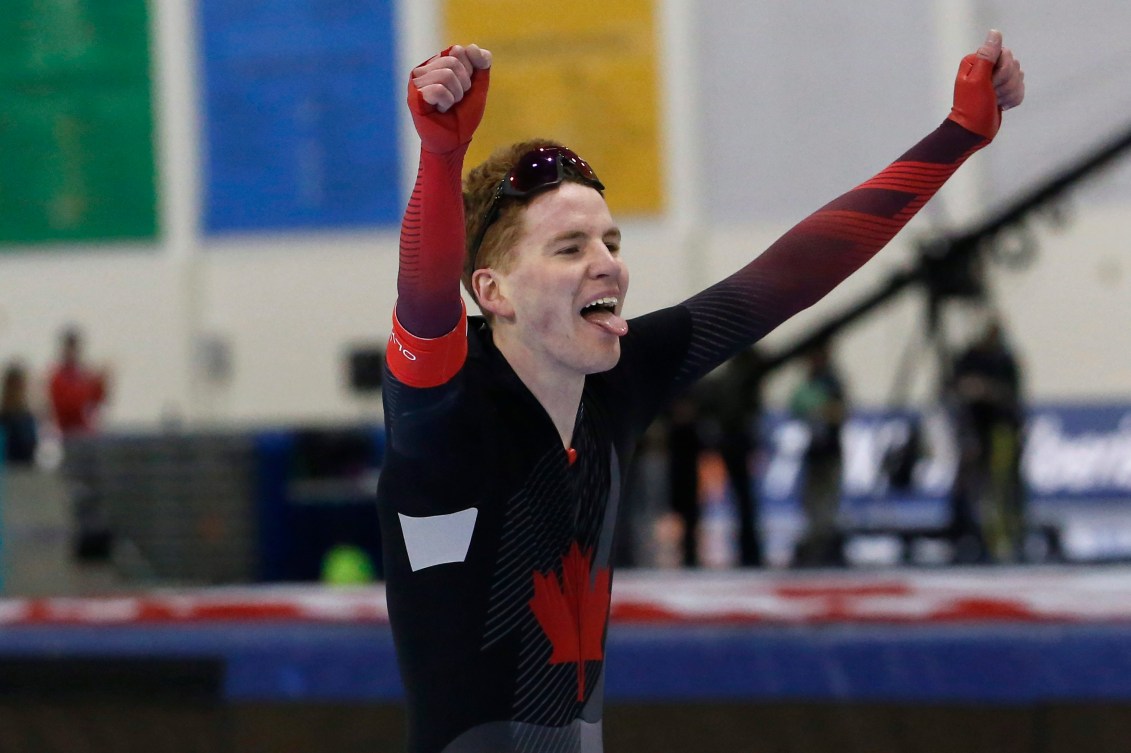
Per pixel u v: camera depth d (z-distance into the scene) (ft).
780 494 80.12
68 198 106.42
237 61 104.78
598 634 14.42
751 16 99.30
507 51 101.40
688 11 99.50
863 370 94.02
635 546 57.16
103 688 24.91
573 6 100.17
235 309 105.40
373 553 63.82
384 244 103.86
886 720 22.56
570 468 13.93
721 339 15.51
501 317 13.73
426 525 13.37
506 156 13.94
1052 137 94.79
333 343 104.32
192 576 61.67
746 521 55.06
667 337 15.43
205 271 105.81
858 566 42.68
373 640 24.07
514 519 13.52
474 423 13.21
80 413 85.25
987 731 22.22
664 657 23.30
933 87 97.19
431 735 13.75
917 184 15.49
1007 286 94.63
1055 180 44.32
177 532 62.08
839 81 98.53
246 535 61.93
